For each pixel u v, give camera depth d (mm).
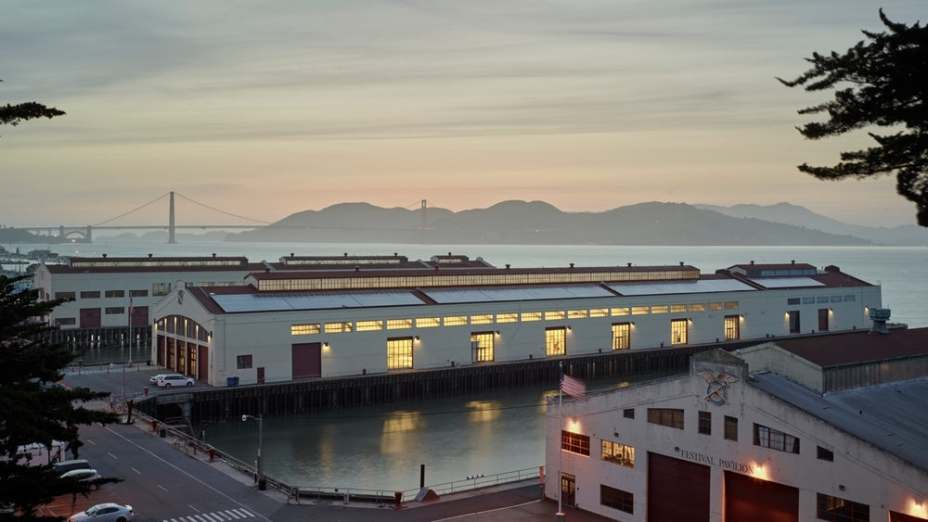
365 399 123312
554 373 142625
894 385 67438
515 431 107250
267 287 130625
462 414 117188
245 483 73688
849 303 187375
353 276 138750
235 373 117312
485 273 155125
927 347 71500
